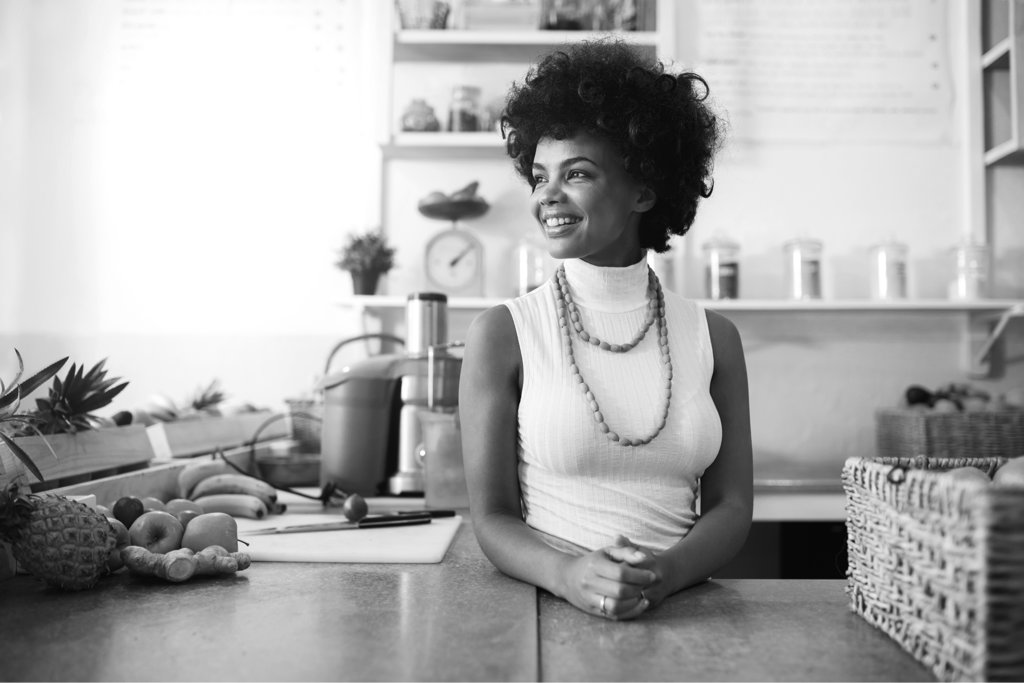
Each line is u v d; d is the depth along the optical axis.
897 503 0.64
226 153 2.52
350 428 1.66
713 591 0.87
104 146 2.51
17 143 2.49
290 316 2.50
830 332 2.47
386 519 1.24
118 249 2.50
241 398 2.48
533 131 1.00
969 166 2.44
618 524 0.94
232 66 2.52
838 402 2.46
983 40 2.48
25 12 2.51
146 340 2.49
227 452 1.82
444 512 1.33
